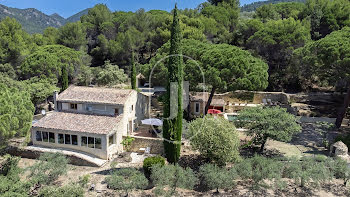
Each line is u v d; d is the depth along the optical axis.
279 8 71.44
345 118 37.75
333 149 24.91
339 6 55.34
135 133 32.28
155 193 19.88
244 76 29.69
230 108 41.00
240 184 21.73
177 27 22.31
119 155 27.42
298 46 46.12
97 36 72.06
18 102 22.67
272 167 20.34
